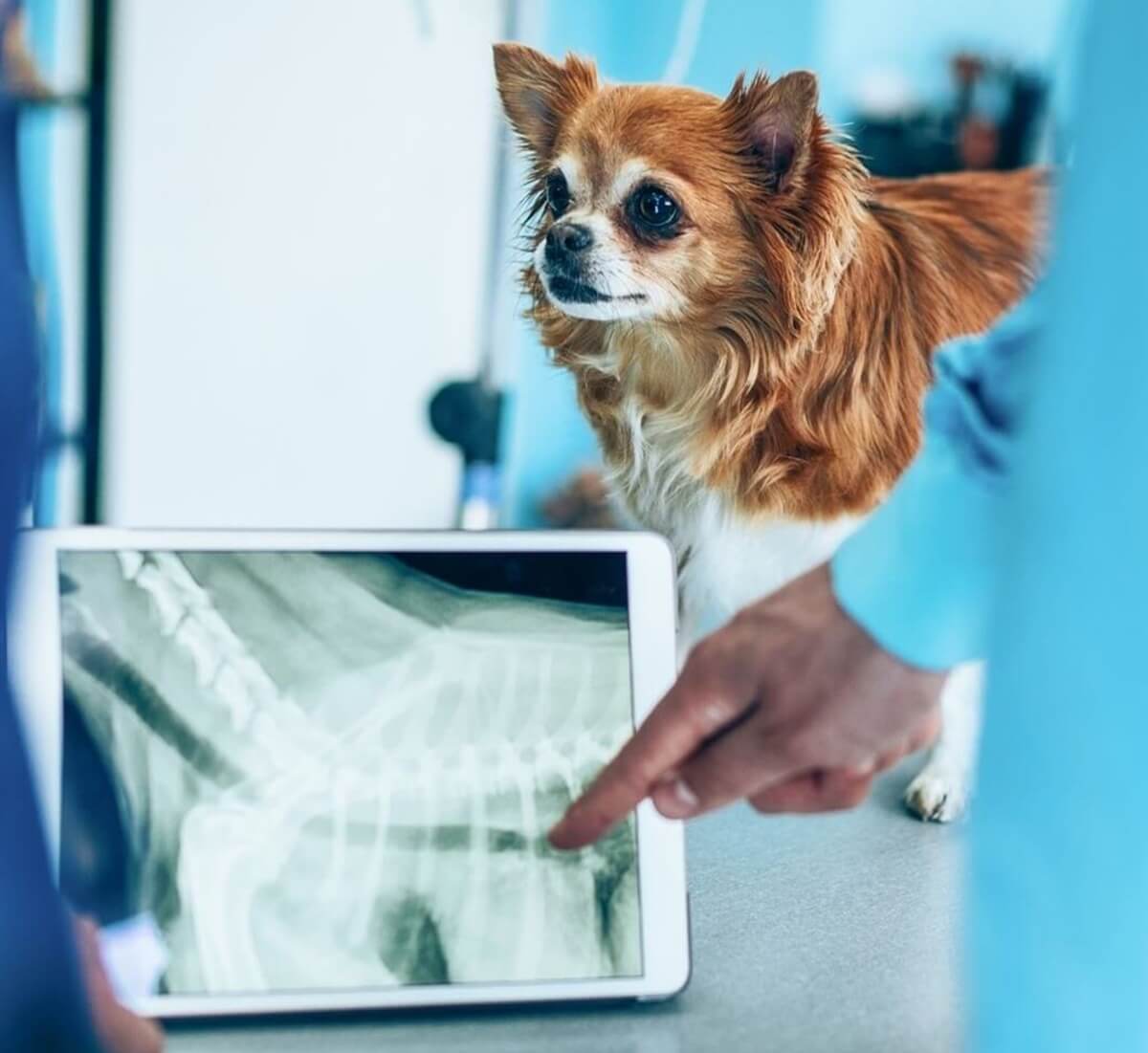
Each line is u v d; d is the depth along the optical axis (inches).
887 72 50.4
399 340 67.4
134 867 28.4
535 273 52.4
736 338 49.7
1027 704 18.1
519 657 30.2
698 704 22.7
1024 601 18.3
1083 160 17.6
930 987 30.8
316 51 66.6
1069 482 17.7
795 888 36.8
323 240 67.7
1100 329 17.3
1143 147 16.9
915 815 42.4
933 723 23.0
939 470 21.4
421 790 29.3
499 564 30.7
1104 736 17.6
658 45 55.2
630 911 29.0
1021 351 20.9
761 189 48.8
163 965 28.0
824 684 21.9
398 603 30.4
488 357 66.0
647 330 50.4
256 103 66.9
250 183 67.6
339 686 29.8
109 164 66.7
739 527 50.7
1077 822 17.7
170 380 69.2
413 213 67.1
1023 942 18.3
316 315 68.3
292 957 28.2
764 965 31.9
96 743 28.9
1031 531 18.2
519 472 63.7
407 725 29.7
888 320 48.6
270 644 29.9
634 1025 28.7
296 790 29.1
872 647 21.5
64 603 29.5
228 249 68.2
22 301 17.0
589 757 29.7
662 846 29.3
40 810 17.2
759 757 22.6
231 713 29.4
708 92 52.1
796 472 49.7
